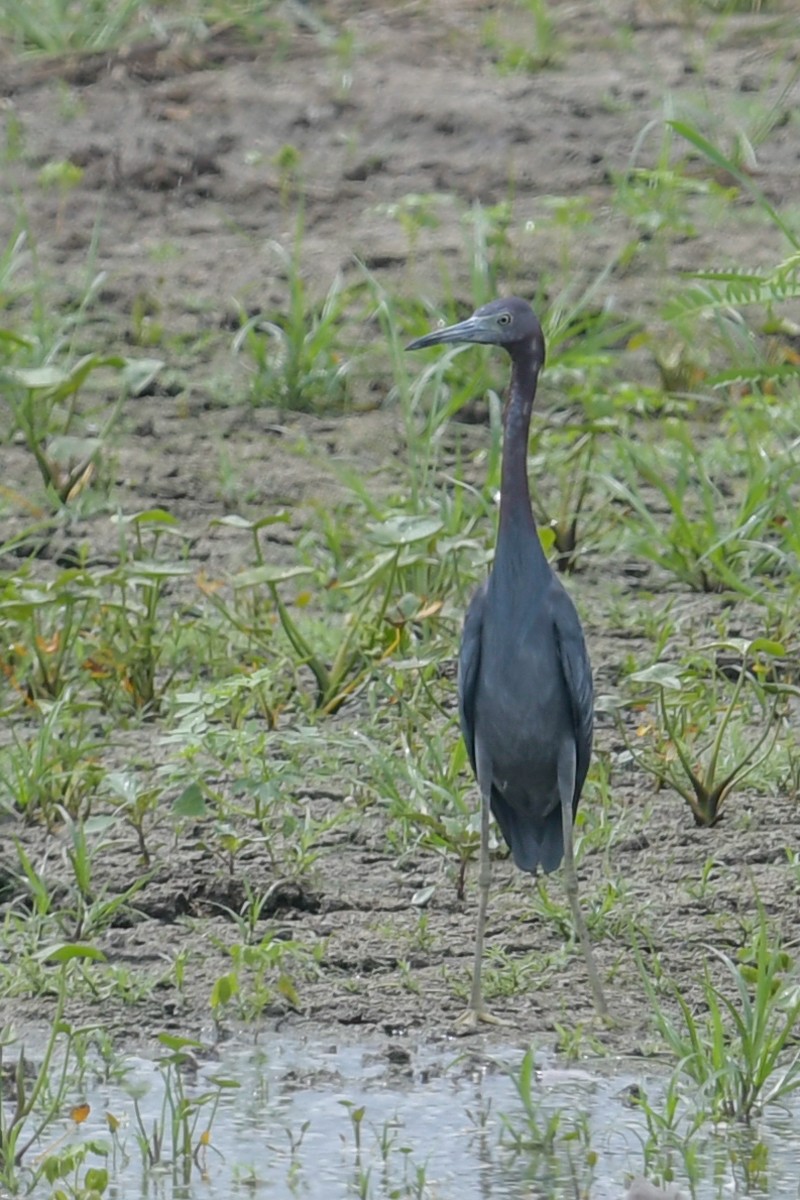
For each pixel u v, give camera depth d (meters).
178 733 10.12
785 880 10.05
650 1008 9.00
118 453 15.89
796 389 16.33
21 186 20.02
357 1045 8.76
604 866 10.22
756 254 18.66
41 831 10.59
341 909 9.90
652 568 14.38
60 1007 8.26
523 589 9.13
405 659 12.12
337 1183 7.65
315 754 11.33
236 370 17.36
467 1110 8.22
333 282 18.30
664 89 21.34
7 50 22.45
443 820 10.27
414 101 21.31
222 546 14.51
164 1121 7.99
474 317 9.45
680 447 15.77
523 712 9.13
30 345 15.00
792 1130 8.05
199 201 19.98
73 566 14.16
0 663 12.25
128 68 21.92
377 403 16.92
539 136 20.80
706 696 12.04
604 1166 7.77
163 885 9.97
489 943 9.56
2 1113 7.86
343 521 14.72
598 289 18.22
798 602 13.36
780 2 23.59
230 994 8.65
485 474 15.72
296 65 22.12
